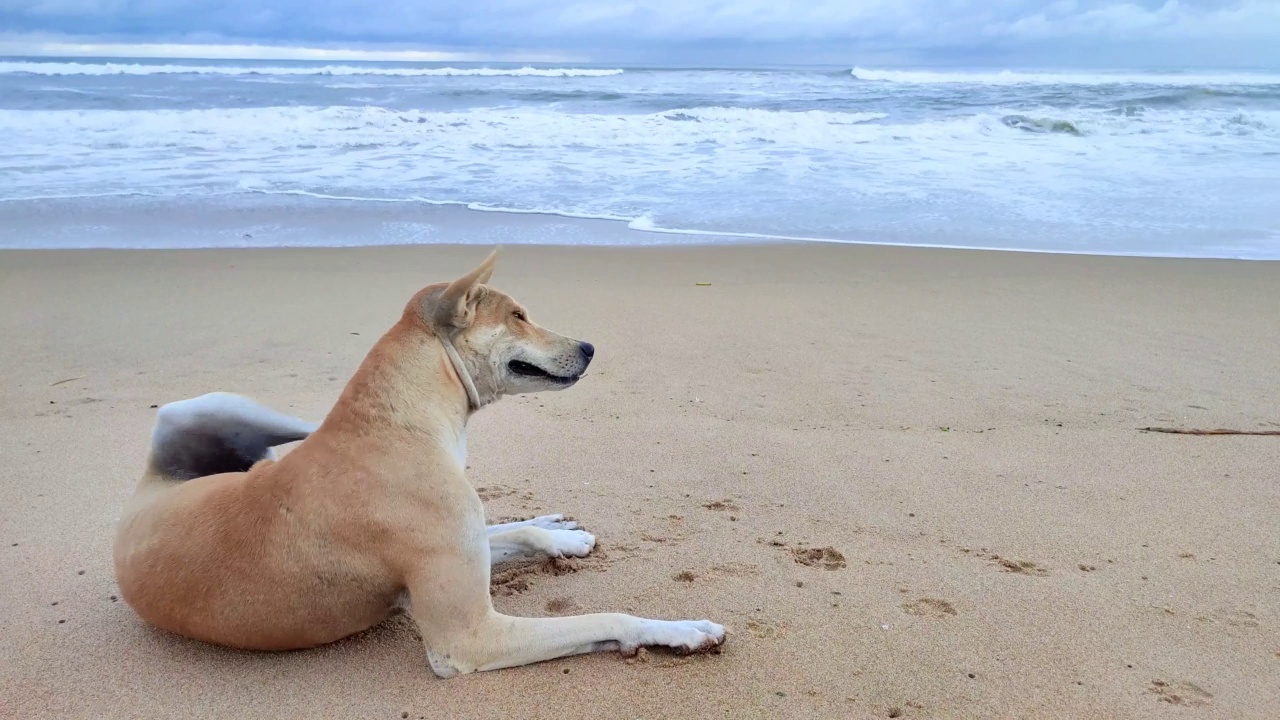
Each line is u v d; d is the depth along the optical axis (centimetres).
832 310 276
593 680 105
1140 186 474
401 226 396
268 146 580
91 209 418
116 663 109
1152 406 196
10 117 610
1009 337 249
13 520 144
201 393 202
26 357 227
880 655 110
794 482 160
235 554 107
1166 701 101
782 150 583
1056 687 104
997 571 130
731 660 109
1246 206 430
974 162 541
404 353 114
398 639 115
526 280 309
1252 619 117
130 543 113
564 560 131
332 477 107
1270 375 215
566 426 187
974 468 165
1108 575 128
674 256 348
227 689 105
